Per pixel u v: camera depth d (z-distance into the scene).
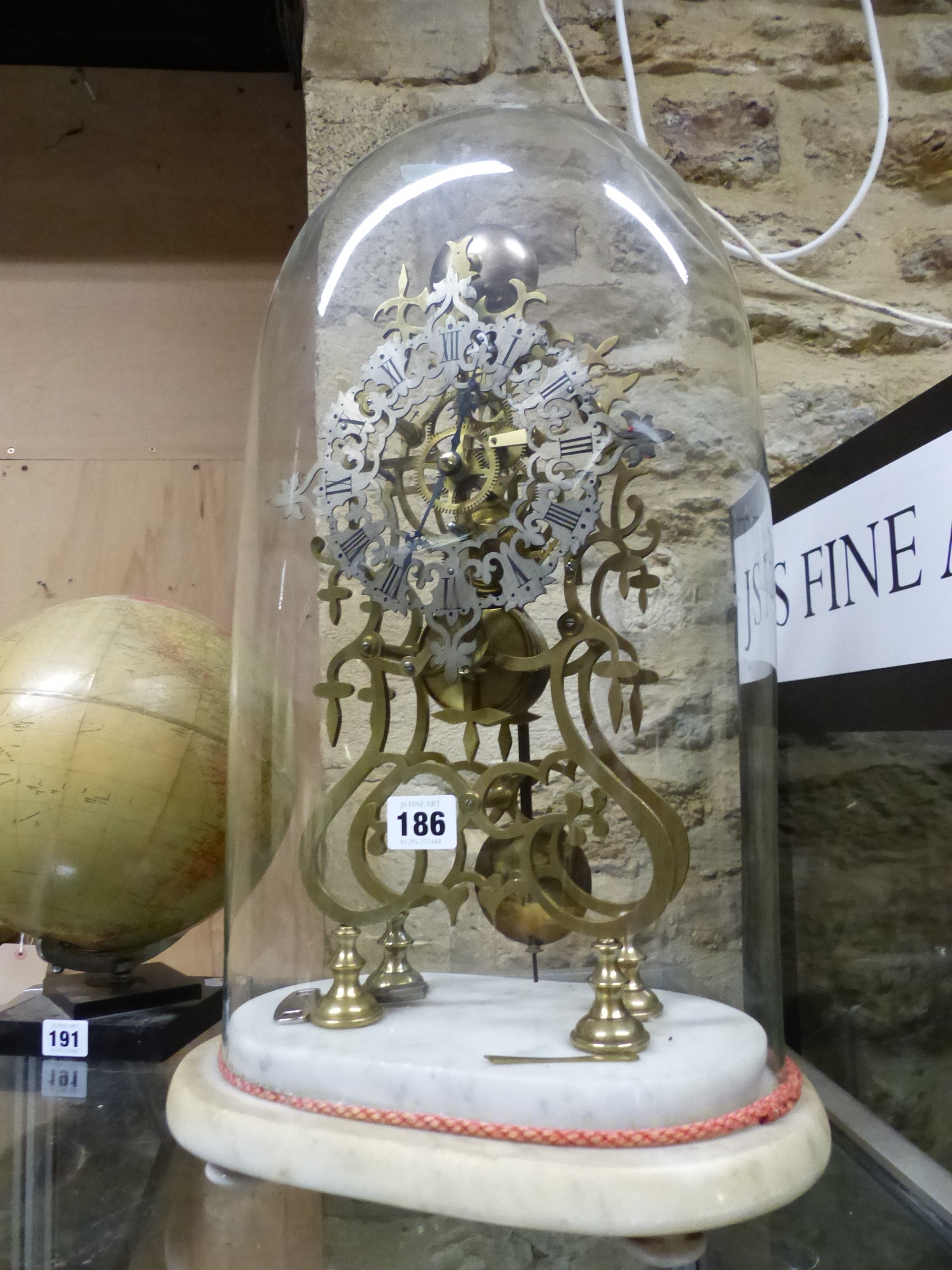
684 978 0.69
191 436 1.08
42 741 0.69
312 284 0.71
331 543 0.60
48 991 0.80
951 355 0.93
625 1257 0.48
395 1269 0.52
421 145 0.73
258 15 1.05
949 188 0.95
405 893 0.60
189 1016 0.77
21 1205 0.59
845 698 0.71
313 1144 0.49
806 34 0.96
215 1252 0.54
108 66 1.11
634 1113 0.47
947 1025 0.77
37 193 1.09
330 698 0.62
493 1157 0.45
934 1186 0.62
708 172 0.94
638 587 0.63
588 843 0.72
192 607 1.06
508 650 0.60
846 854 0.82
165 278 1.10
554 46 0.92
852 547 0.70
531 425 0.61
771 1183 0.45
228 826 0.68
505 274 0.62
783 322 0.92
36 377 1.08
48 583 1.05
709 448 0.70
